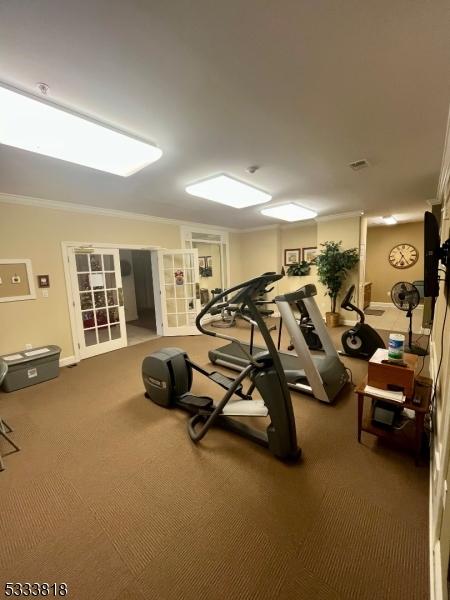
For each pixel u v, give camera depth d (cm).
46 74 132
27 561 131
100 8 99
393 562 124
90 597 116
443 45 122
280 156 242
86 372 373
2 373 228
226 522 147
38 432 235
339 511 151
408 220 660
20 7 98
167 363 266
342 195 389
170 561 129
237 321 628
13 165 241
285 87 150
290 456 190
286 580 119
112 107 162
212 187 314
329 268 530
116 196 360
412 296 369
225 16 105
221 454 201
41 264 374
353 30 114
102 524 149
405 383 182
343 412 251
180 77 139
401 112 178
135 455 204
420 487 165
